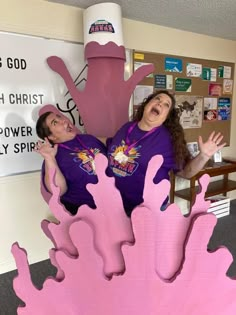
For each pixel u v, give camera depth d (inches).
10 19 80.1
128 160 51.1
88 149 57.1
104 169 26.6
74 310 28.6
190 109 124.8
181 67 118.7
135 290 27.5
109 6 78.2
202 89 127.7
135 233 26.1
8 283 84.5
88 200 52.9
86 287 27.8
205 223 26.6
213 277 28.0
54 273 89.3
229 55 135.7
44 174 48.4
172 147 52.4
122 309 28.0
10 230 90.8
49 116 59.7
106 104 82.8
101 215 27.2
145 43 106.9
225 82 136.6
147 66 84.4
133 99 106.7
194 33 120.1
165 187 26.2
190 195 114.7
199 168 48.5
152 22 105.2
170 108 53.7
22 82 84.9
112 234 27.4
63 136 58.5
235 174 150.1
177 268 27.8
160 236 27.0
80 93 84.4
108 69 81.4
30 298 29.0
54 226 28.3
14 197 89.7
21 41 82.8
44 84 88.7
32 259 96.2
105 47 78.7
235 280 28.4
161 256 27.3
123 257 27.0
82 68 94.4
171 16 98.2
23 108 86.4
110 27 78.6
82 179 53.9
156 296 27.8
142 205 25.9
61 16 87.9
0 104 82.4
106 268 27.9
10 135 85.6
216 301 28.6
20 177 89.6
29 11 82.5
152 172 25.8
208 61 127.5
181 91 120.4
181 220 27.0
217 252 27.5
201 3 86.0
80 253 27.0
